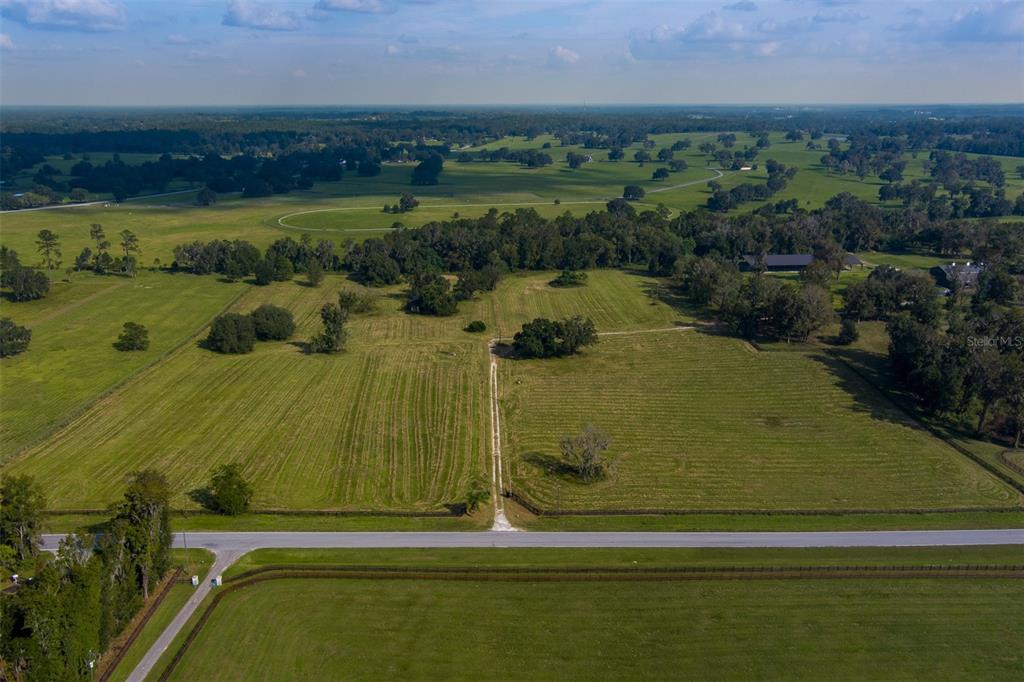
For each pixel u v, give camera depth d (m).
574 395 123.56
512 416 115.44
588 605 69.62
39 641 55.12
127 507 71.88
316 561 75.62
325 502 88.88
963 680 61.03
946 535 83.19
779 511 87.94
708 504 89.94
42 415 110.06
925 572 74.75
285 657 62.06
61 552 61.34
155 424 109.06
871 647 64.62
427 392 123.44
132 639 63.66
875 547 80.31
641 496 91.88
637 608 69.31
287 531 81.81
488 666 61.59
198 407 115.38
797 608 69.75
